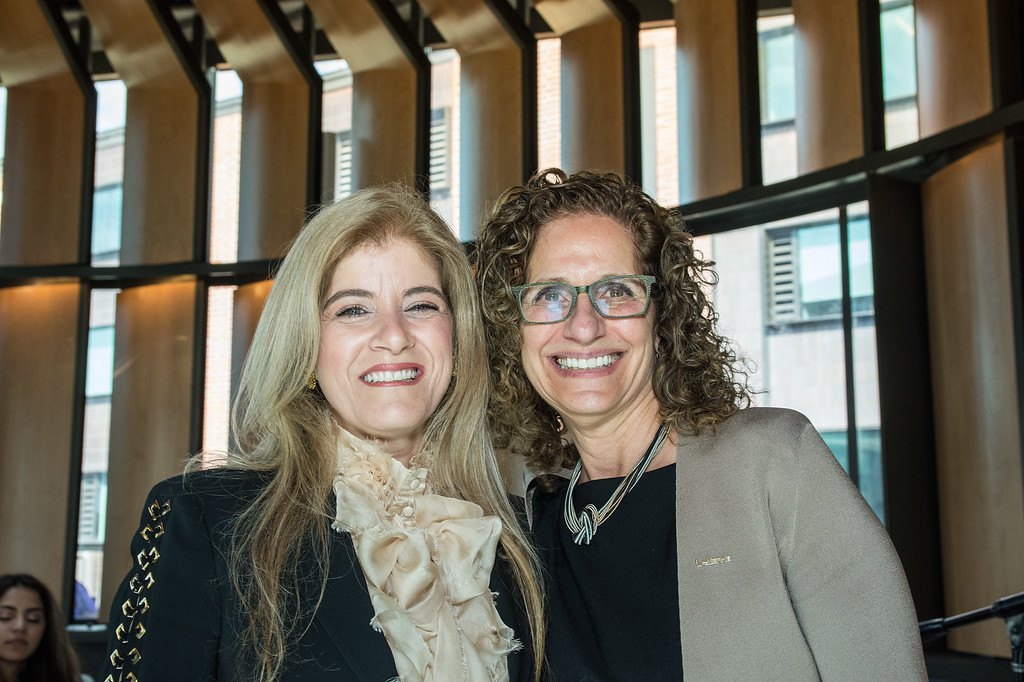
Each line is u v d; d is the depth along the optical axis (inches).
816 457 73.4
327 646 67.1
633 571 74.7
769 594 70.4
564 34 275.3
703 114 250.2
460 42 283.3
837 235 228.4
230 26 282.7
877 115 218.8
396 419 75.0
